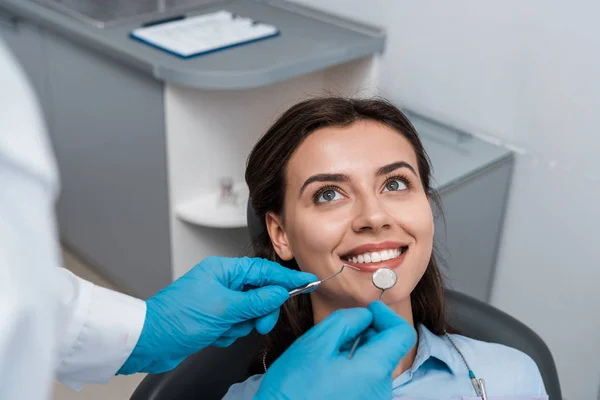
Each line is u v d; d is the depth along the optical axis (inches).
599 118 74.3
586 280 80.8
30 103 14.4
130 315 37.0
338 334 34.4
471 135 85.8
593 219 78.1
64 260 108.6
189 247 91.7
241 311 39.2
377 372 32.9
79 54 91.0
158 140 84.6
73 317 34.7
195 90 83.0
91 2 96.4
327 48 85.4
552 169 79.8
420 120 89.4
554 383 51.0
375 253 42.8
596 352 82.7
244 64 79.6
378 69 92.6
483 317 53.5
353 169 42.6
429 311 49.1
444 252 77.3
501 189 83.1
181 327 38.5
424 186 47.8
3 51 14.5
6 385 13.8
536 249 84.3
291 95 92.3
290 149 44.1
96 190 99.3
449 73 85.7
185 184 87.4
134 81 84.2
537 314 87.1
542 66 77.1
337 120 43.8
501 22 78.9
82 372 37.0
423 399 44.7
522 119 80.7
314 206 43.5
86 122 95.1
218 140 87.6
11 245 13.8
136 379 88.0
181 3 98.7
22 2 96.3
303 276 41.7
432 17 84.7
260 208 47.1
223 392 49.3
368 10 90.7
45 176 14.4
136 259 97.7
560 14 73.9
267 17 96.2
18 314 13.4
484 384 45.7
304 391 32.3
